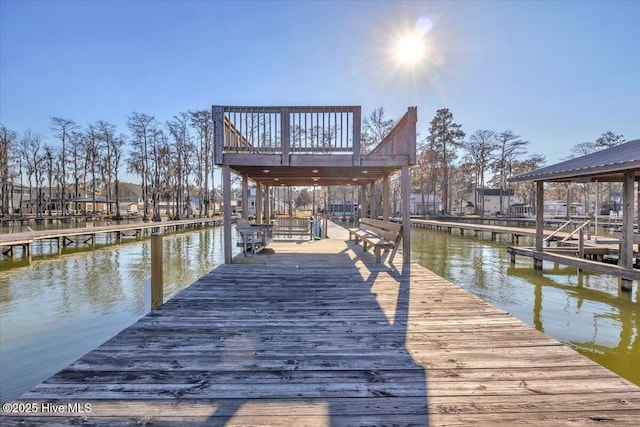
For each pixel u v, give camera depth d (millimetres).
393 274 5070
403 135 6141
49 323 5035
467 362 2164
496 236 18219
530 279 7426
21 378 3430
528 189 48875
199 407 1655
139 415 1585
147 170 33781
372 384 1889
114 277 8266
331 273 5133
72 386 1839
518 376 1971
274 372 2027
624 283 5922
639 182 9125
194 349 2365
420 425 1521
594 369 2057
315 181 10781
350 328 2816
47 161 34312
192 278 8148
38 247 13812
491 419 1562
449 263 9586
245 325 2881
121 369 2049
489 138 38312
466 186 49656
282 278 4785
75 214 35844
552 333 4215
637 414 1594
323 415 1596
